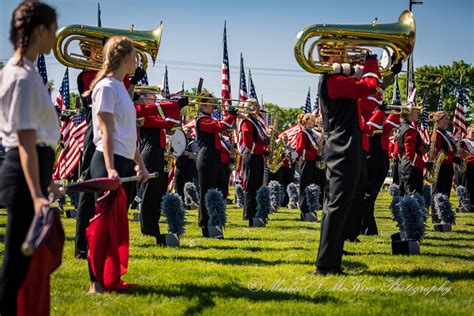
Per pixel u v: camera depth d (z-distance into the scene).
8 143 3.96
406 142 11.56
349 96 6.02
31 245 3.44
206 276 6.14
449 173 13.56
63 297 5.15
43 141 4.03
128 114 5.38
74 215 12.68
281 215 14.15
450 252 7.90
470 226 11.60
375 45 6.41
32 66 3.96
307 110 24.77
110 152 5.12
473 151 15.91
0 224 11.29
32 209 3.95
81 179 7.06
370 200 9.79
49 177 4.11
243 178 11.70
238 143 12.30
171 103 7.84
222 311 4.80
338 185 6.05
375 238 9.50
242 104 11.34
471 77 40.75
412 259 7.24
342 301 5.16
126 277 6.07
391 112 9.42
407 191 11.77
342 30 6.23
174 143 12.24
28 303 3.95
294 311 4.80
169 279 6.00
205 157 9.80
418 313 4.75
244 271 6.41
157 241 8.43
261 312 4.77
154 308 4.85
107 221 5.17
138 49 7.61
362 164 6.18
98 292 5.32
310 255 7.50
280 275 6.18
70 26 7.10
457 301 5.17
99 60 7.31
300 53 6.16
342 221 6.10
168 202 8.44
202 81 10.03
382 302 5.12
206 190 9.80
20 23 3.92
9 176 3.94
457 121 20.59
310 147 12.99
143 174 5.52
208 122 9.82
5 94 3.89
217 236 9.31
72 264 6.70
